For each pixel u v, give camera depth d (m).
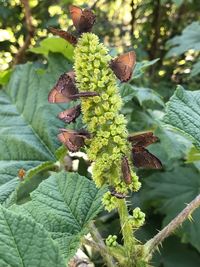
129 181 0.15
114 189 0.16
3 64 0.54
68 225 0.18
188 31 0.48
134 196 0.37
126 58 0.15
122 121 0.15
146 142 0.15
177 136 0.33
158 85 0.51
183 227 0.34
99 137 0.15
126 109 0.35
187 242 0.34
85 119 0.15
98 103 0.15
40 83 0.29
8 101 0.29
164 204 0.36
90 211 0.18
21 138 0.26
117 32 0.60
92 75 0.15
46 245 0.12
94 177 0.16
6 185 0.24
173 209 0.35
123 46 0.59
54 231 0.18
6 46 0.55
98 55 0.15
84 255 0.30
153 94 0.35
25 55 0.47
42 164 0.25
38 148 0.26
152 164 0.16
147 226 0.36
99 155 0.15
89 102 0.15
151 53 0.60
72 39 0.15
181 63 0.58
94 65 0.15
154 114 0.37
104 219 0.36
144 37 0.59
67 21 0.54
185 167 0.37
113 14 0.61
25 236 0.12
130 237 0.16
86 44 0.15
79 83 0.15
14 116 0.28
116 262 0.17
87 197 0.19
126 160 0.15
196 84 0.54
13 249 0.12
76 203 0.18
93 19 0.15
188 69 0.57
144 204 0.36
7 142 0.26
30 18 0.45
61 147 0.25
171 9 0.61
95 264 0.31
